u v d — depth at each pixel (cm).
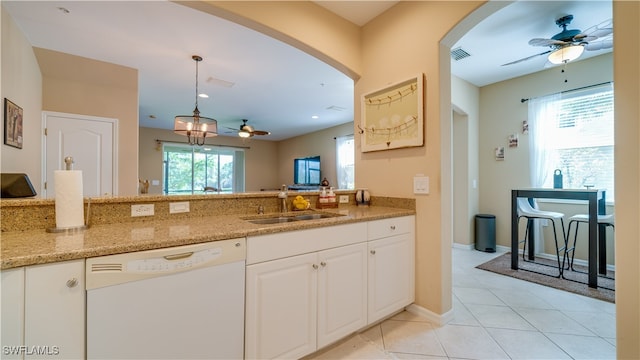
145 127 704
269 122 661
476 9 180
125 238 114
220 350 125
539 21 260
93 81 327
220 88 420
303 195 229
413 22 218
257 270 135
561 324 197
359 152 263
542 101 366
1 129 206
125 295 103
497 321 202
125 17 236
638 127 96
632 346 97
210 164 825
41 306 90
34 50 283
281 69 352
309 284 153
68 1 212
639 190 96
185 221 162
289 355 145
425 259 208
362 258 179
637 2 97
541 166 367
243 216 185
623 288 100
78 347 95
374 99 245
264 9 197
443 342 176
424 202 210
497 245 414
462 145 420
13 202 126
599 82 325
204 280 120
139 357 106
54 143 308
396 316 210
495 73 381
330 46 238
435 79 202
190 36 270
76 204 132
